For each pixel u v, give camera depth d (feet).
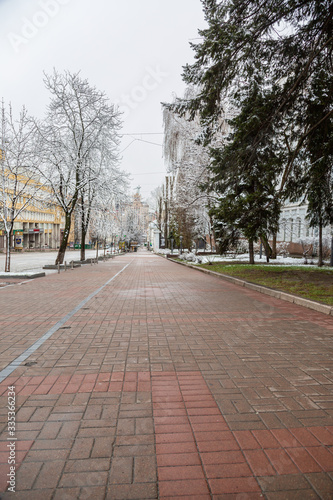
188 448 8.11
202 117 35.94
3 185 50.39
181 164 81.66
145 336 18.13
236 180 50.52
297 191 43.06
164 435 8.64
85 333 18.67
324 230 79.61
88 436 8.54
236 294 33.99
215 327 20.17
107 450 7.98
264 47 31.63
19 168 55.26
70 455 7.76
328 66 34.60
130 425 9.09
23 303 28.17
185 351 15.58
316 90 33.47
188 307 26.68
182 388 11.51
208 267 68.49
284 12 28.19
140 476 7.13
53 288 38.27
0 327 19.93
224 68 30.30
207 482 6.99
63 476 7.07
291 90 31.65
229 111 65.10
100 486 6.82
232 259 89.35
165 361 14.23
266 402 10.52
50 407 10.05
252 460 7.68
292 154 38.06
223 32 27.32
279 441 8.43
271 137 39.91
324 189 42.70
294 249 103.14
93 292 35.06
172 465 7.49
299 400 10.68
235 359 14.52
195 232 112.16
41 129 69.21
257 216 44.93
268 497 6.61
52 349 15.76
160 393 11.10
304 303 27.09
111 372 12.94
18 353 15.14
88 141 78.07
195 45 31.27
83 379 12.23
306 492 6.75
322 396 10.98
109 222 111.96
